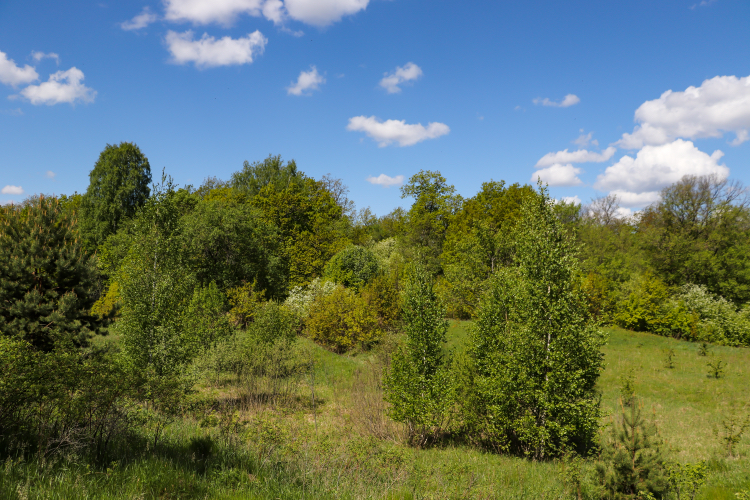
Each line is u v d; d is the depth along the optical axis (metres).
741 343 30.62
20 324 12.49
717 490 7.95
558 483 9.04
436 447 12.66
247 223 34.06
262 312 21.55
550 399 11.80
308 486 6.39
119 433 6.64
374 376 18.69
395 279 30.86
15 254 13.19
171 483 5.26
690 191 45.78
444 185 49.66
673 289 40.06
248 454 7.61
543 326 12.33
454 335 29.36
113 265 29.03
